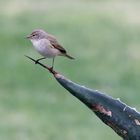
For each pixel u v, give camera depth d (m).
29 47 26.25
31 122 16.20
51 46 6.28
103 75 21.88
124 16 32.44
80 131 15.62
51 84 20.36
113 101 3.73
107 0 36.22
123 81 20.89
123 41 27.84
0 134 15.32
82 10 34.16
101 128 15.71
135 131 3.73
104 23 31.36
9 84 20.50
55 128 15.88
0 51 25.48
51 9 34.06
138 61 24.00
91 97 3.72
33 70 22.14
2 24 30.70
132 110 3.74
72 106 17.78
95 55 25.12
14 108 17.66
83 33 29.45
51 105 17.95
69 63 23.44
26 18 32.06
